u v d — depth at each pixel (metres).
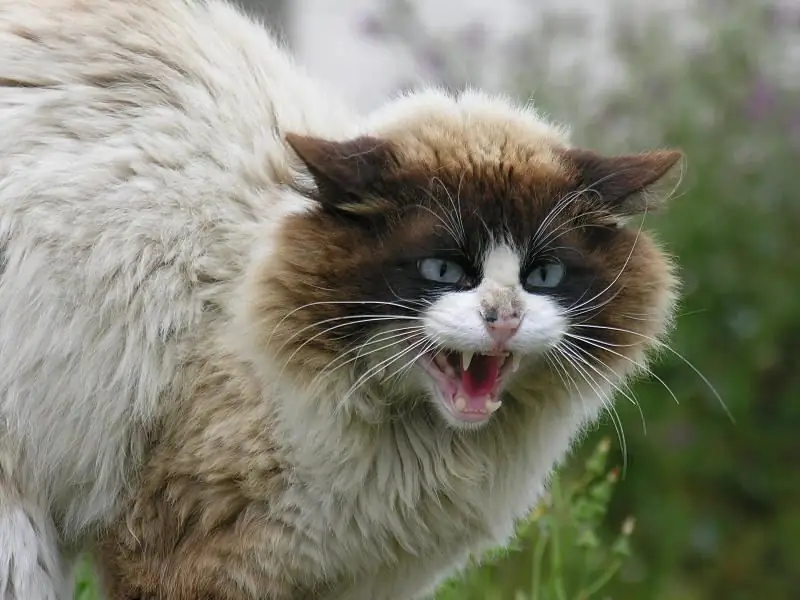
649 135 8.23
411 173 3.75
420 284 3.67
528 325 3.62
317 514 3.94
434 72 8.09
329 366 3.77
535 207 3.71
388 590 4.36
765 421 8.23
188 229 4.11
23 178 4.05
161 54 4.35
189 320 4.05
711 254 8.11
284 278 3.78
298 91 4.57
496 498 4.21
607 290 3.85
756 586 8.05
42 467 4.19
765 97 8.30
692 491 8.22
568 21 8.60
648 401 8.00
